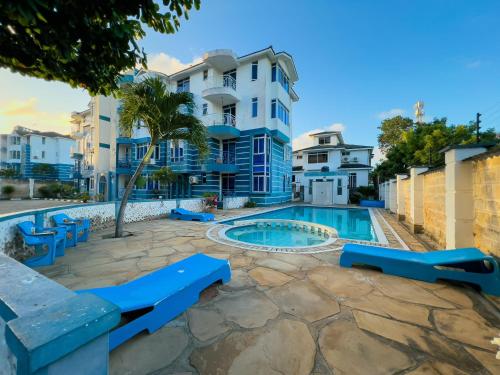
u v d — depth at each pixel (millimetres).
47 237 4387
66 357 881
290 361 1933
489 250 3842
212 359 1946
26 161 35438
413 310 2766
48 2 1614
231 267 4266
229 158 18656
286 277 3781
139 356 1970
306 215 14609
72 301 1054
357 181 24578
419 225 7641
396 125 24938
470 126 13828
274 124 17812
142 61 2451
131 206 9562
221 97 17344
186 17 2318
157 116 6797
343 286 3436
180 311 2641
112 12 2035
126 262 4551
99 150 19906
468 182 4422
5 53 2031
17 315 946
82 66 2307
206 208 13445
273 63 18125
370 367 1873
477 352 2049
